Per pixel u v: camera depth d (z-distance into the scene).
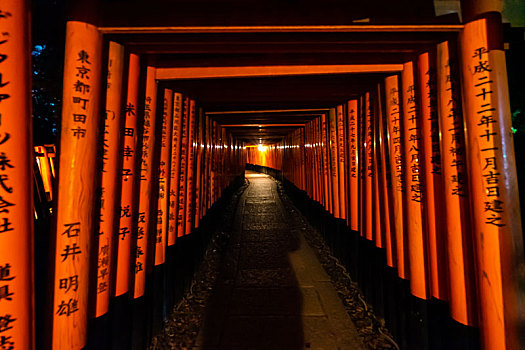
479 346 1.67
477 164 1.58
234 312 3.17
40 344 2.13
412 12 1.62
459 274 1.75
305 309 3.22
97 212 1.73
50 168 2.75
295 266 4.50
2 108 1.07
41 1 2.15
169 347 2.59
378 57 2.28
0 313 1.08
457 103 1.75
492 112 1.53
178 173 3.08
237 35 1.76
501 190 1.51
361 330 2.82
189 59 2.35
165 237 2.80
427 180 2.02
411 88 2.17
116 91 1.76
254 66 2.35
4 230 1.08
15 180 1.10
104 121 1.72
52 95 2.90
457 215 1.75
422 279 2.11
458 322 1.75
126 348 2.03
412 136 2.16
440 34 1.78
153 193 2.65
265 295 3.57
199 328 2.88
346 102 3.79
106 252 1.78
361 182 3.62
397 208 2.39
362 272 3.45
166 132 2.70
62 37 2.15
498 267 1.51
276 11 1.60
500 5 1.55
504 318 1.49
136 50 1.95
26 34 1.14
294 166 9.23
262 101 3.95
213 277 4.14
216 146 6.27
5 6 1.07
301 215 8.04
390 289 2.65
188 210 3.60
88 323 1.71
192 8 1.58
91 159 1.53
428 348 2.07
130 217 2.01
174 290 3.16
